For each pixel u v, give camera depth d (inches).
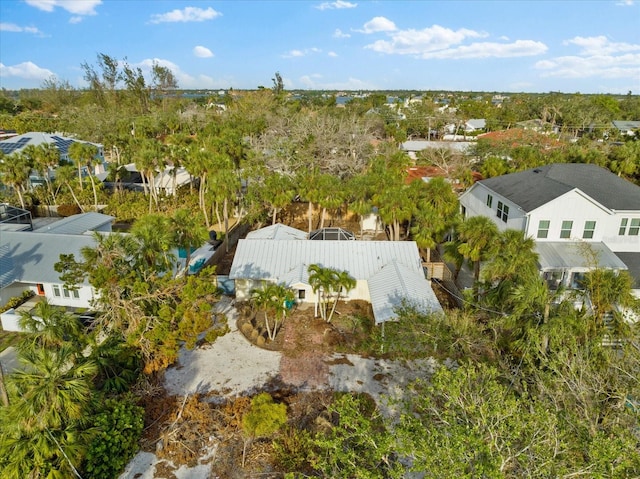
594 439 391.2
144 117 3555.6
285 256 1118.4
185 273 990.4
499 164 1872.5
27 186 1877.5
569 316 712.4
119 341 733.9
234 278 1067.9
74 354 658.2
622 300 746.2
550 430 402.0
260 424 617.9
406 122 3873.0
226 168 1571.1
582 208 1071.0
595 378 546.3
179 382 788.6
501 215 1278.3
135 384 744.3
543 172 1310.3
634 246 1103.6
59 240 1136.2
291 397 748.6
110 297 711.1
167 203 1851.6
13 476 484.7
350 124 2404.0
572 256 1027.3
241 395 756.6
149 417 696.4
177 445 633.6
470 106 4655.5
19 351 620.7
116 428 614.2
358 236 1620.3
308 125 2436.0
